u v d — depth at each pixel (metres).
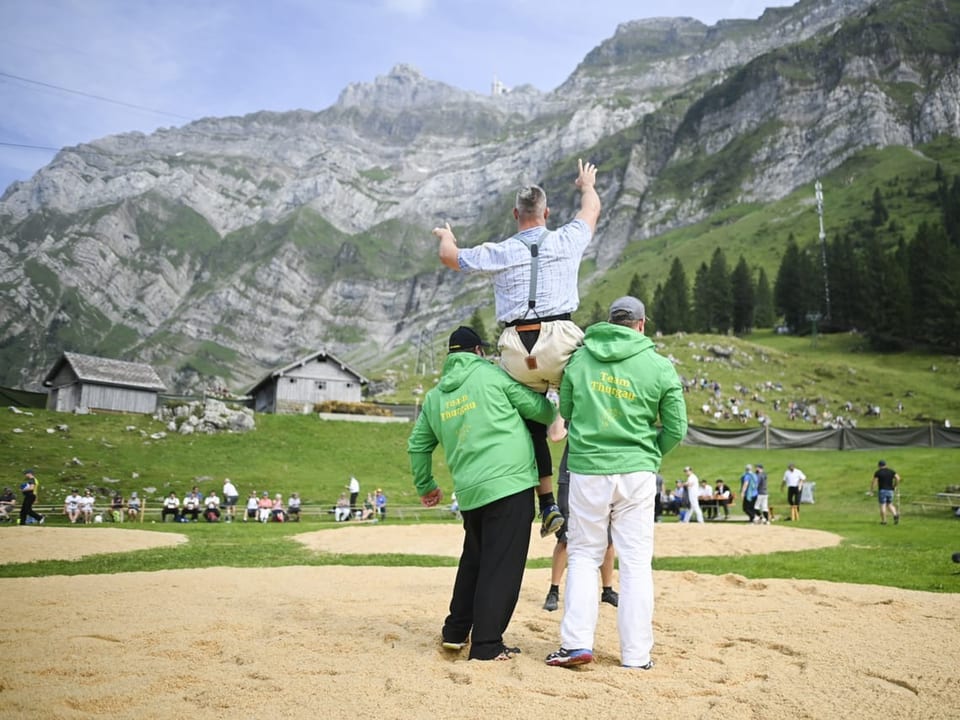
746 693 3.96
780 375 88.38
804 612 6.63
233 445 50.69
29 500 29.41
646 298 150.25
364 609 6.77
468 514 5.26
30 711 3.53
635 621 4.70
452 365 5.37
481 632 4.84
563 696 3.91
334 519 37.44
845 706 3.74
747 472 28.70
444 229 5.49
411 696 3.82
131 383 58.03
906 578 10.45
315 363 71.56
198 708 3.63
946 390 89.00
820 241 188.12
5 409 50.31
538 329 5.11
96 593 7.79
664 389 4.95
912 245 116.38
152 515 36.66
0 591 7.96
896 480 25.31
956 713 3.66
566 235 5.28
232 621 5.89
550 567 12.66
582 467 4.94
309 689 3.91
